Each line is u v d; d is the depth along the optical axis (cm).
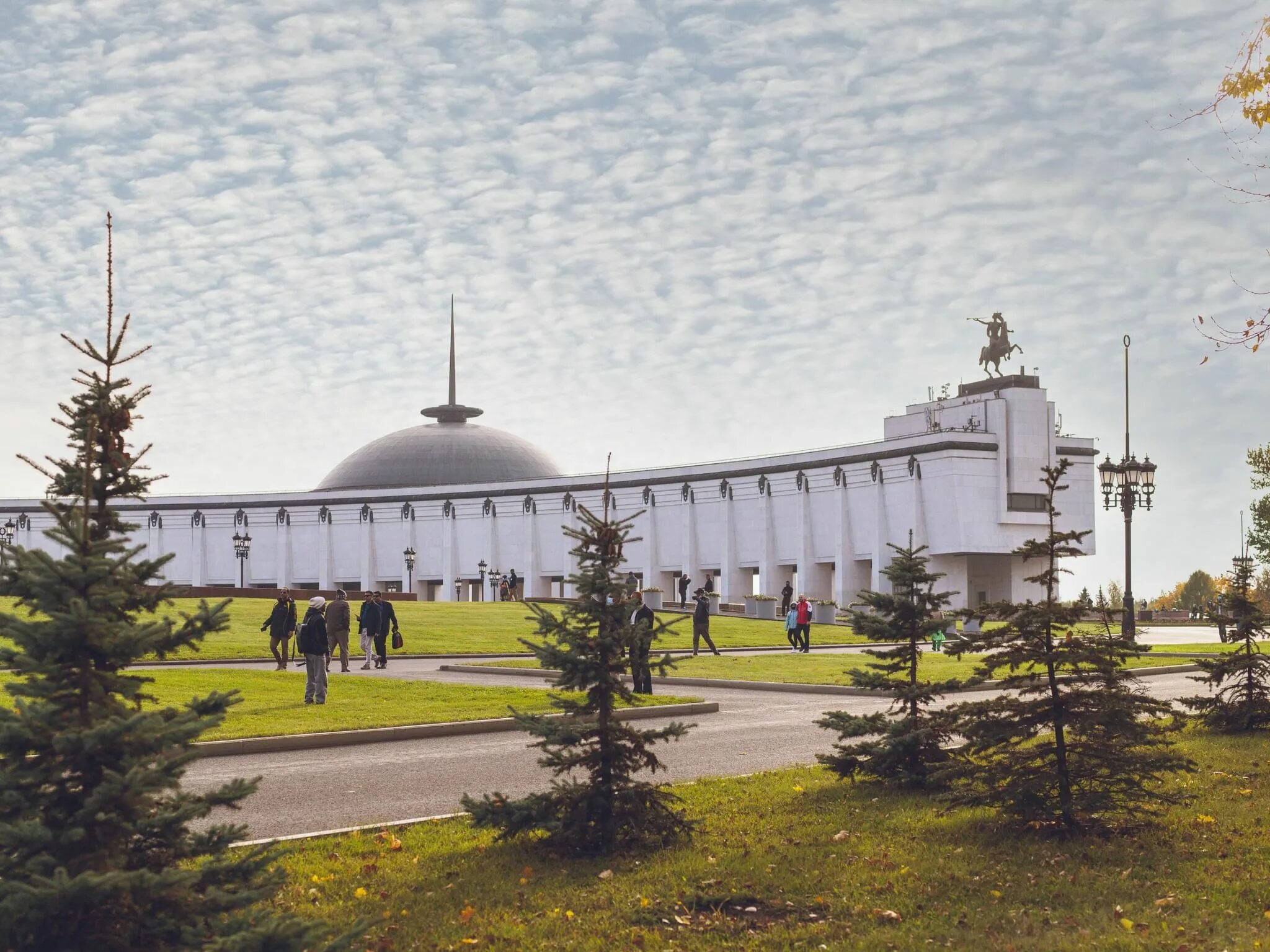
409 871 1247
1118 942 980
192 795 925
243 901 856
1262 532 7725
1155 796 1345
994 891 1145
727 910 1122
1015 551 1383
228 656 4272
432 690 3061
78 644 855
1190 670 4134
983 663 1402
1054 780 1342
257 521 14450
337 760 2070
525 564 13375
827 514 11488
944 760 1650
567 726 1291
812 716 2728
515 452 15912
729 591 12156
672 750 2170
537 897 1152
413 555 11850
